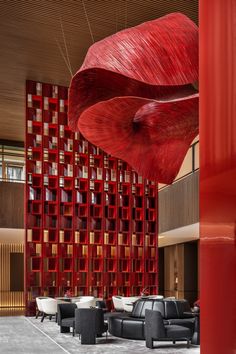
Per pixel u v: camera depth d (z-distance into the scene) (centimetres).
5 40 1144
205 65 99
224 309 92
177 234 1678
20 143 1928
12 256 2045
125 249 1464
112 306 1410
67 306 1007
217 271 94
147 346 789
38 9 1007
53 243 1351
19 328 1059
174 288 2072
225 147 93
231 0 92
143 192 1490
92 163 1438
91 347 791
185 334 785
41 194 1346
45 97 1400
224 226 93
